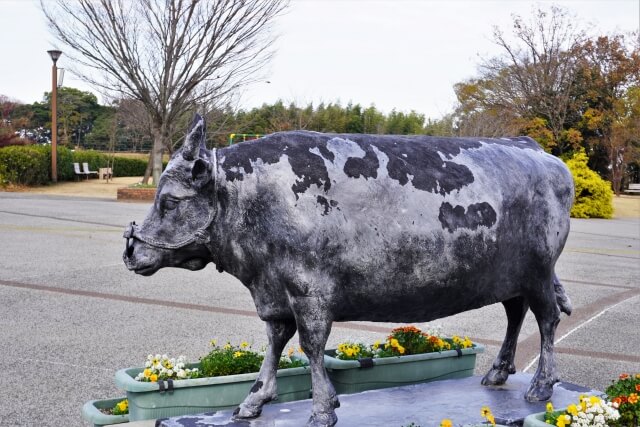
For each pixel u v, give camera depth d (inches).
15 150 1218.0
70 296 392.5
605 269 569.9
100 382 242.8
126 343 295.7
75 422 205.0
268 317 160.9
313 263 151.3
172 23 1015.6
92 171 1518.2
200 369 194.4
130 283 437.1
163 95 1040.2
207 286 438.3
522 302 196.2
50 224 723.4
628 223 1155.9
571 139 1616.6
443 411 172.7
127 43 1037.8
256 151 155.1
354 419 165.0
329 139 160.4
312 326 152.9
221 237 154.9
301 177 152.6
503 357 198.1
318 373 155.3
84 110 2496.3
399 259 158.2
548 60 1685.5
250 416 162.1
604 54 1684.3
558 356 298.4
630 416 157.8
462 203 164.6
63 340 298.8
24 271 462.9
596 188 1257.4
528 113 1658.5
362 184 156.0
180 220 153.0
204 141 155.9
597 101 1684.3
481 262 168.1
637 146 1716.3
